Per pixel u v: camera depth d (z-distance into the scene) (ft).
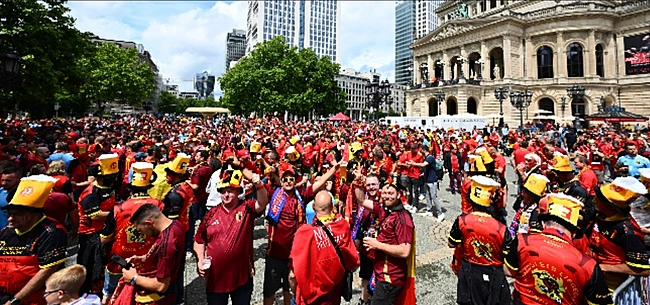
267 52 193.67
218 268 14.29
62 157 27.91
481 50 183.42
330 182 27.91
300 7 505.66
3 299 11.64
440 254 26.23
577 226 11.04
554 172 21.56
